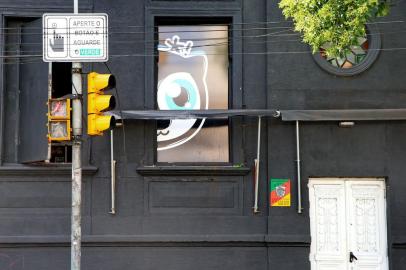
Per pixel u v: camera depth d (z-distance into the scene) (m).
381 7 9.63
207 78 12.64
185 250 11.98
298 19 9.80
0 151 12.07
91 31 8.85
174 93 12.59
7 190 12.03
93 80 8.77
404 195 12.02
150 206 12.10
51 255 11.93
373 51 12.30
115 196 12.09
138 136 12.25
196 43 12.64
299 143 12.12
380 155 12.13
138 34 12.46
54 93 12.14
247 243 11.95
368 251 12.13
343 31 9.38
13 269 11.88
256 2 12.55
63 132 8.70
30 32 12.38
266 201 12.11
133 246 11.97
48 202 12.05
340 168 12.12
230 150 12.41
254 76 12.42
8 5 12.33
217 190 12.14
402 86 12.27
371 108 12.21
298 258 11.90
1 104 12.17
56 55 8.79
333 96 12.26
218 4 12.55
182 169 12.08
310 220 12.09
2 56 12.22
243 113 11.76
